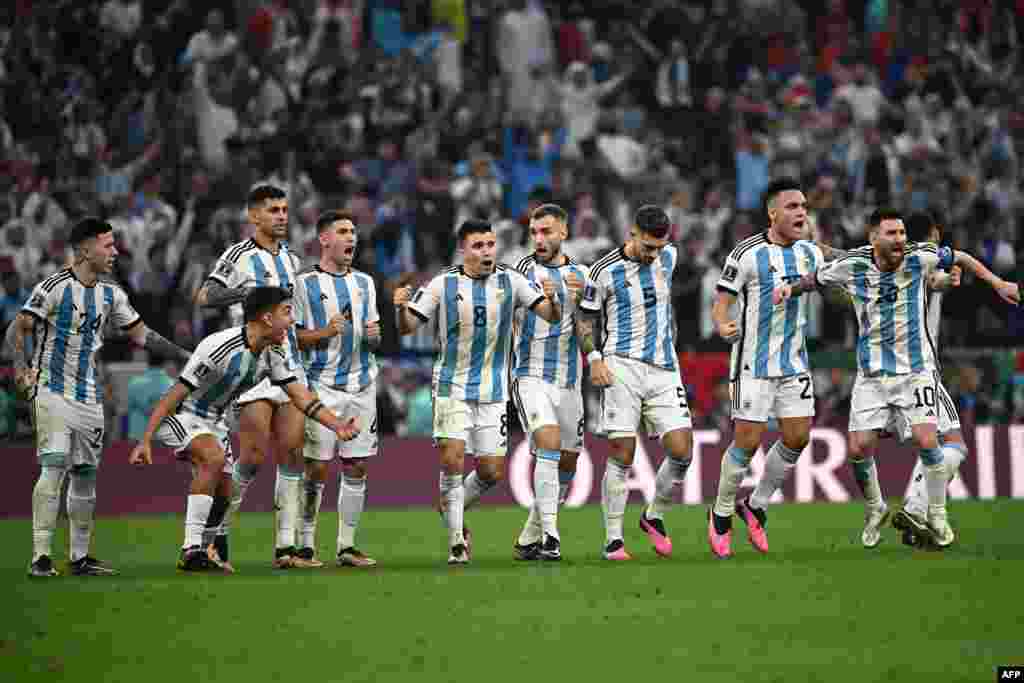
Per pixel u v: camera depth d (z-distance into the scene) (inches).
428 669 827.4
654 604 1050.1
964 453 1461.6
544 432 1369.3
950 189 3041.3
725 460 1381.6
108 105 2915.8
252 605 1063.6
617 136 3058.6
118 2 3051.2
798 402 1385.3
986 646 880.3
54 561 1454.2
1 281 2332.7
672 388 1384.1
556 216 1396.4
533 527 1393.9
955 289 2588.6
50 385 1320.1
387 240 2603.3
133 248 2551.7
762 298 1378.0
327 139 2844.5
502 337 1366.9
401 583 1176.2
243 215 2600.9
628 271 1375.5
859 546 1472.7
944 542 1414.9
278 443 1337.4
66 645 911.7
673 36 3344.0
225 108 2903.5
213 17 2947.8
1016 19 3550.7
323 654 874.8
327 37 3073.3
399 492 2176.4
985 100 3319.4
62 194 2657.5
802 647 882.1
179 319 2284.7
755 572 1222.3
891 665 825.5
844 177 2979.8
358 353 1381.6
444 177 2728.8
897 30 3449.8
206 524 1339.8
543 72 3174.2
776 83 3329.2
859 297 1390.3
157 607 1058.7
